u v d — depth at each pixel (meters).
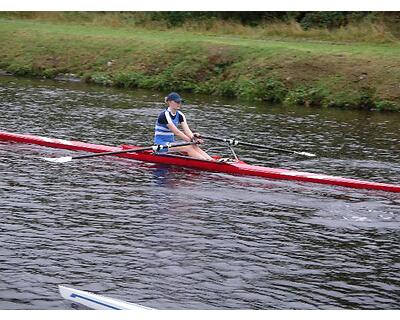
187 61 44.94
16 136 25.92
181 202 18.83
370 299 13.28
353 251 15.65
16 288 13.19
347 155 25.62
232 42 47.03
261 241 16.08
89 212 17.72
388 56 40.81
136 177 21.17
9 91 40.03
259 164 23.84
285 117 34.28
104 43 49.44
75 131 28.64
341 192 20.23
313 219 17.72
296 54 42.47
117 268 14.30
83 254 14.94
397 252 15.66
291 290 13.58
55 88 42.41
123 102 37.81
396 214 18.30
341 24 50.97
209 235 16.36
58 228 16.47
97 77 45.97
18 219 16.98
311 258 15.17
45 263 14.38
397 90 37.75
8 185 19.88
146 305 12.77
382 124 32.84
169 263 14.64
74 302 12.62
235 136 28.94
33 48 50.28
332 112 36.44
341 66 40.50
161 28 55.25
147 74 45.12
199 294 13.28
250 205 18.77
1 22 56.34
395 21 49.09
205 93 42.72
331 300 13.21
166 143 23.05
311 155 23.39
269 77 41.22
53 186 19.97
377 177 22.30
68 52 49.28
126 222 17.06
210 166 22.17
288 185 20.81
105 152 23.31
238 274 14.21
